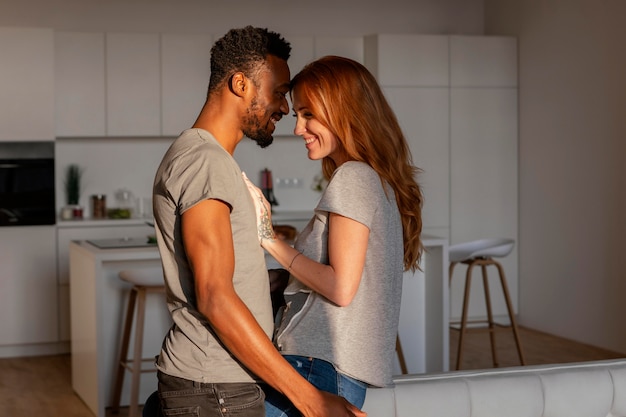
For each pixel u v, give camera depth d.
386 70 7.52
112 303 5.19
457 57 7.69
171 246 1.93
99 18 7.41
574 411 2.70
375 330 2.16
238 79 1.98
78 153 7.50
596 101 6.89
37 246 6.92
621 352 6.66
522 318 7.91
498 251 5.82
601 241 6.86
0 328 6.86
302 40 7.59
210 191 1.83
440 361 5.31
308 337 2.14
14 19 7.23
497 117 7.82
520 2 7.79
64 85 7.08
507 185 7.87
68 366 6.54
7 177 6.83
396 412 2.50
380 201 2.15
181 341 1.95
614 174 6.70
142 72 7.21
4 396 5.62
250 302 1.96
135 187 7.64
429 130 7.65
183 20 7.58
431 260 5.41
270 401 2.08
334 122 2.17
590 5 6.92
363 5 8.00
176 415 1.96
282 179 7.98
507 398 2.62
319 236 2.16
